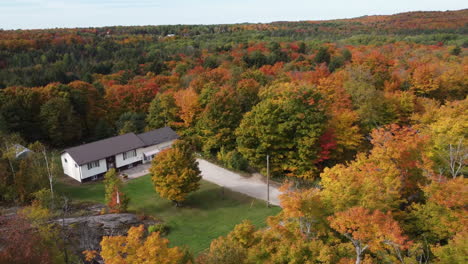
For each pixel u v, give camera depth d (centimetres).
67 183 5212
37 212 2905
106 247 1956
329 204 2683
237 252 2283
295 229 2625
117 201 4047
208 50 13175
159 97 6950
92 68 10700
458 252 2200
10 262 1994
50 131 6400
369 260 2217
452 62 8600
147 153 6025
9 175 4338
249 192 4906
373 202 2545
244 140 5316
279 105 5156
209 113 5941
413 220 2867
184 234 3816
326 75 7762
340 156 5325
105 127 6862
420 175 3338
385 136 3662
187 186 4359
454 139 3709
